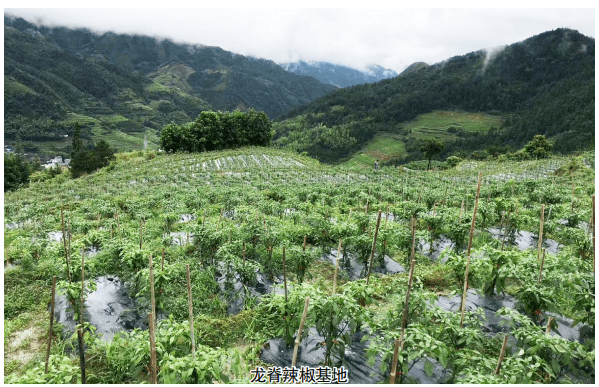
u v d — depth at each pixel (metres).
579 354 5.82
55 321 8.34
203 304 8.61
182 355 6.00
